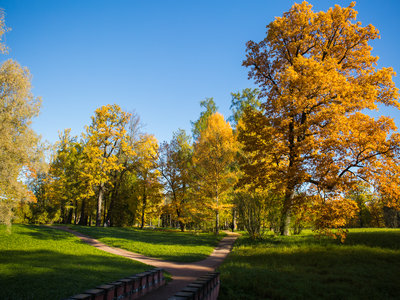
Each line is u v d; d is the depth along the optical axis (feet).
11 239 51.96
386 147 45.65
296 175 47.24
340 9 59.41
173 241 68.74
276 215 60.64
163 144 115.44
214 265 39.60
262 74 65.62
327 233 44.93
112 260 37.78
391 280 24.57
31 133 49.57
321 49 62.95
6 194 47.03
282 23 61.41
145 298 20.89
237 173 80.94
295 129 51.98
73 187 109.50
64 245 51.67
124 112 115.65
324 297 21.17
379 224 153.07
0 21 48.60
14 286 21.18
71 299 13.98
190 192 97.96
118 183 120.06
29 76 51.11
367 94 50.90
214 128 91.09
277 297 21.75
